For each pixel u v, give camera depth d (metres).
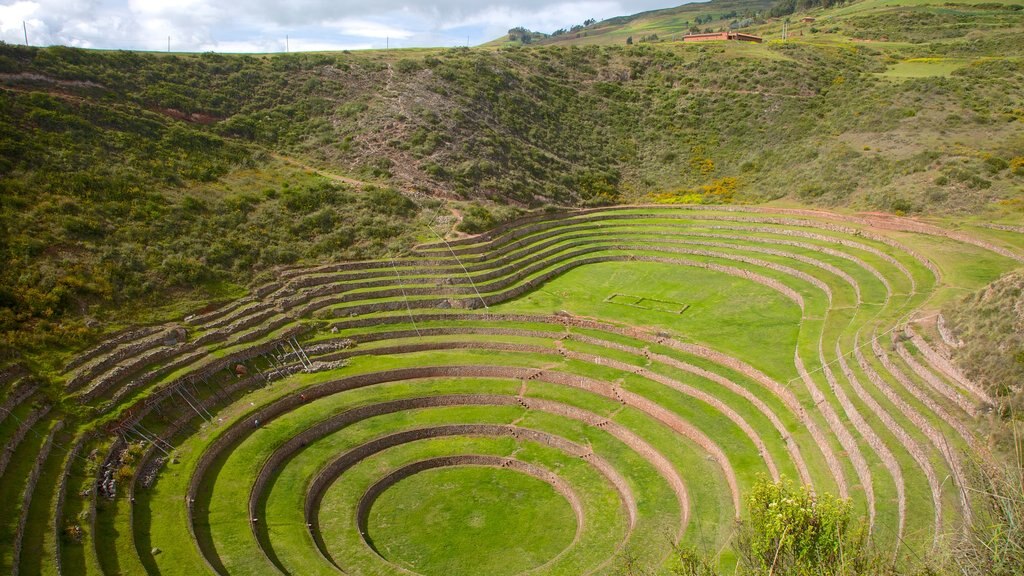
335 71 83.00
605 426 39.44
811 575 16.58
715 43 112.75
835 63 98.75
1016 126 69.88
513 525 33.19
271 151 67.62
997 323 30.94
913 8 137.12
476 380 44.25
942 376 31.30
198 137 62.31
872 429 30.50
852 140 76.56
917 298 42.78
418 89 81.81
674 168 83.12
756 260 60.00
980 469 14.50
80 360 36.38
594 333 48.69
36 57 60.69
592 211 74.38
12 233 41.75
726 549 27.94
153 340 40.00
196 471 33.19
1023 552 11.63
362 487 35.47
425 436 39.84
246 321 44.91
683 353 45.03
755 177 77.81
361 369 44.22
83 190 48.31
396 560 30.88
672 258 63.91
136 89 65.62
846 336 40.19
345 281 52.06
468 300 53.03
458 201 66.12
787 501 18.27
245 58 80.12
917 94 81.94
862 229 59.47
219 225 52.38
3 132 48.97
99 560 26.08
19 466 28.58
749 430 36.38
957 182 61.25
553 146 83.62
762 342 44.94
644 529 31.14
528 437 39.47
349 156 69.25
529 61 99.31
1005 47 98.56
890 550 19.62
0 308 36.84
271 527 31.42
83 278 41.31
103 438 32.75
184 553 27.56
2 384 32.50
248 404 39.19
